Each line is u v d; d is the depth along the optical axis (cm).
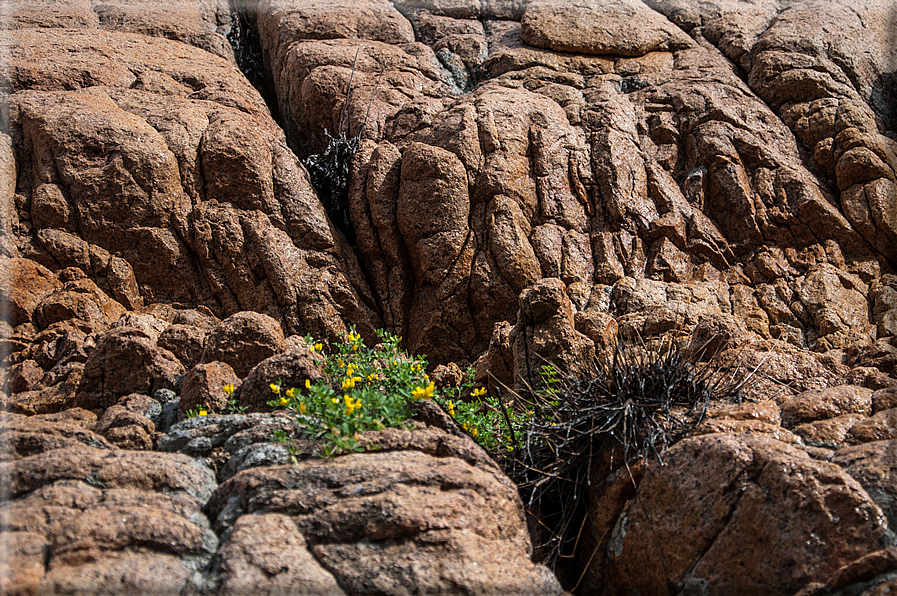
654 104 970
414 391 470
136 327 563
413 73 1023
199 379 511
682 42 1066
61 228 761
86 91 870
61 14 1045
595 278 833
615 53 1046
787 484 398
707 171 912
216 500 401
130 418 477
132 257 776
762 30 1085
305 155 1005
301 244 830
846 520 381
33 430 449
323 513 377
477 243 828
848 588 361
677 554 422
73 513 376
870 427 444
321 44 1034
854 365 582
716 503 414
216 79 978
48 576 337
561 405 505
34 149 796
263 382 500
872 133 929
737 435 443
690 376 497
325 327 797
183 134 836
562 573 475
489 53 1072
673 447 451
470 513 386
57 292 713
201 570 360
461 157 854
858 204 885
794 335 805
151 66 959
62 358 634
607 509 466
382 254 859
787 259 864
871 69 1029
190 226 798
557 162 881
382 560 359
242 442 442
